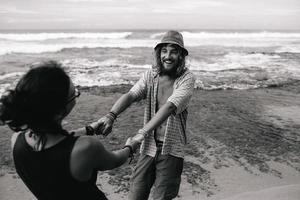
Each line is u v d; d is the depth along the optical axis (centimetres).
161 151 266
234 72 2030
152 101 269
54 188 147
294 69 2214
